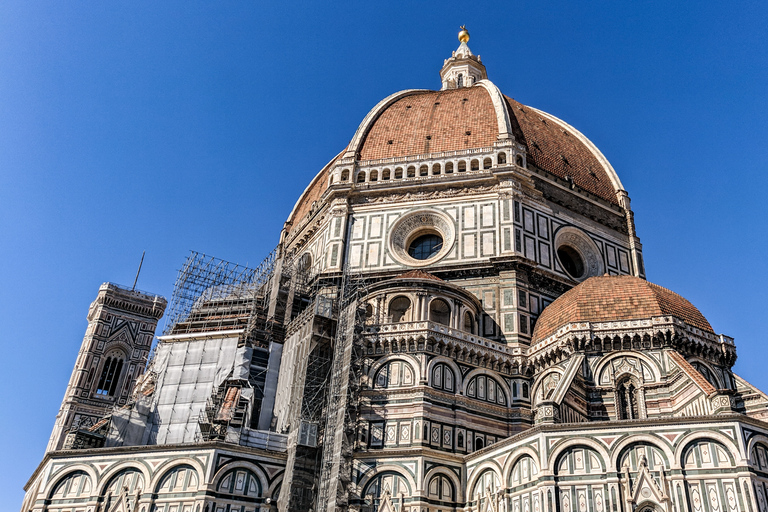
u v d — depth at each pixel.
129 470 55.09
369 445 56.78
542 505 46.59
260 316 70.69
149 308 131.88
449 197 76.69
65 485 55.59
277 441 58.25
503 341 65.69
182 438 62.97
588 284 65.56
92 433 60.66
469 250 72.31
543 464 47.59
